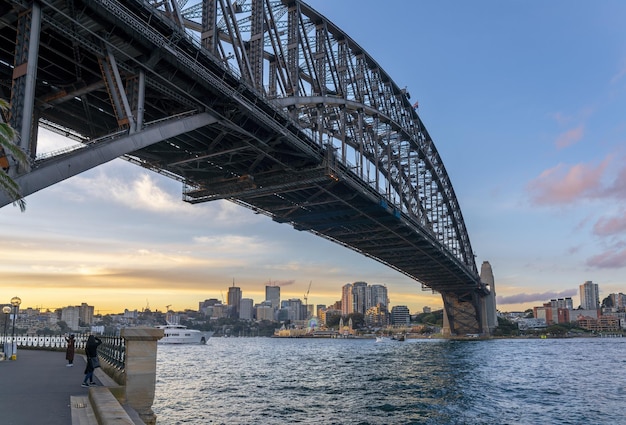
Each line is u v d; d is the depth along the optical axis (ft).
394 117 318.04
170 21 118.73
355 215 268.21
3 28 106.83
